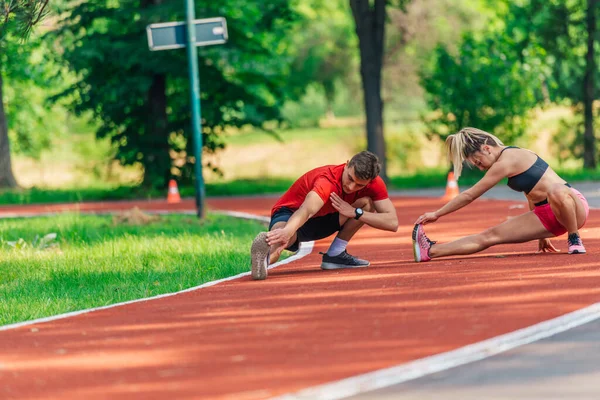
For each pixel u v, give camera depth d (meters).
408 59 70.50
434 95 46.06
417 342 8.09
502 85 45.12
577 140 49.44
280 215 12.69
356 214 12.48
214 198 38.69
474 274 11.68
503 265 12.36
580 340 8.05
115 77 42.19
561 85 47.97
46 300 12.40
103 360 8.04
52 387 7.21
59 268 15.58
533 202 13.10
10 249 18.80
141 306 11.06
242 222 24.08
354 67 84.44
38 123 62.12
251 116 45.12
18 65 49.47
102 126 44.28
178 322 9.70
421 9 64.44
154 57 40.38
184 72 40.75
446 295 10.27
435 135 47.22
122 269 15.24
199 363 7.73
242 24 43.41
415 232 13.33
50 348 8.71
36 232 22.59
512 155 13.01
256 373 7.29
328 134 82.75
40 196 41.53
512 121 45.72
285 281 12.32
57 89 58.19
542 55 47.16
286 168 75.62
